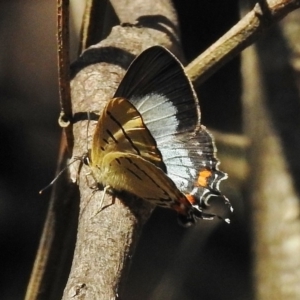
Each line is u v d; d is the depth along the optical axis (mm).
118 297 864
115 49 905
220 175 893
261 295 955
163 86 894
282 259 953
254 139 965
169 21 917
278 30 965
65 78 892
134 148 894
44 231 921
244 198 976
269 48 964
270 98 962
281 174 958
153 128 896
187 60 955
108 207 881
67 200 917
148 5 919
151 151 895
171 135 896
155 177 885
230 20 952
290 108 960
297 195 955
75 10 963
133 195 886
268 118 962
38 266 922
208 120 977
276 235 955
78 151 892
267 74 963
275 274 954
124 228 876
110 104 883
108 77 899
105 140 890
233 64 965
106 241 872
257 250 958
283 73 962
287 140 959
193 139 895
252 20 906
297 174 957
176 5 950
